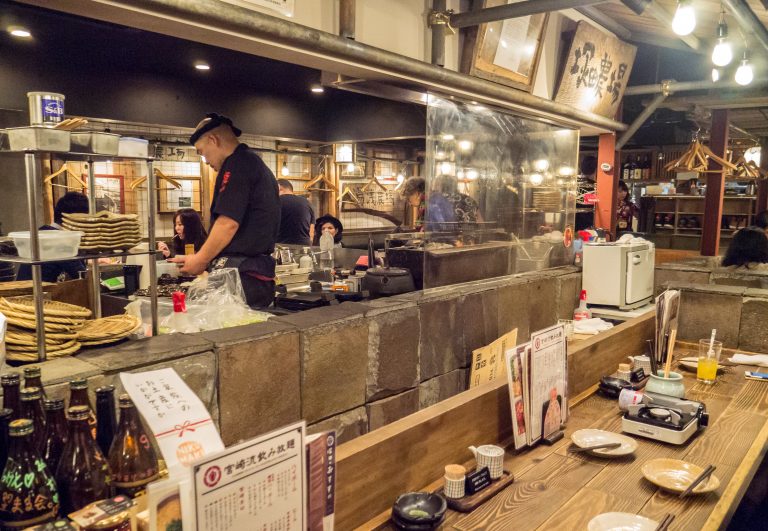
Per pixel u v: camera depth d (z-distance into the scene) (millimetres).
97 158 2148
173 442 879
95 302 2447
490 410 1822
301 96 6289
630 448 1766
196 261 2729
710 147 6582
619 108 5750
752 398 2363
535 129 4246
